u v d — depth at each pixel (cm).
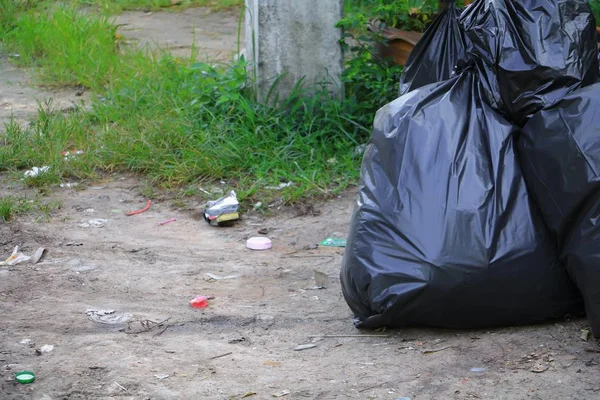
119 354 512
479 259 496
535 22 548
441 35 664
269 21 936
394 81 943
